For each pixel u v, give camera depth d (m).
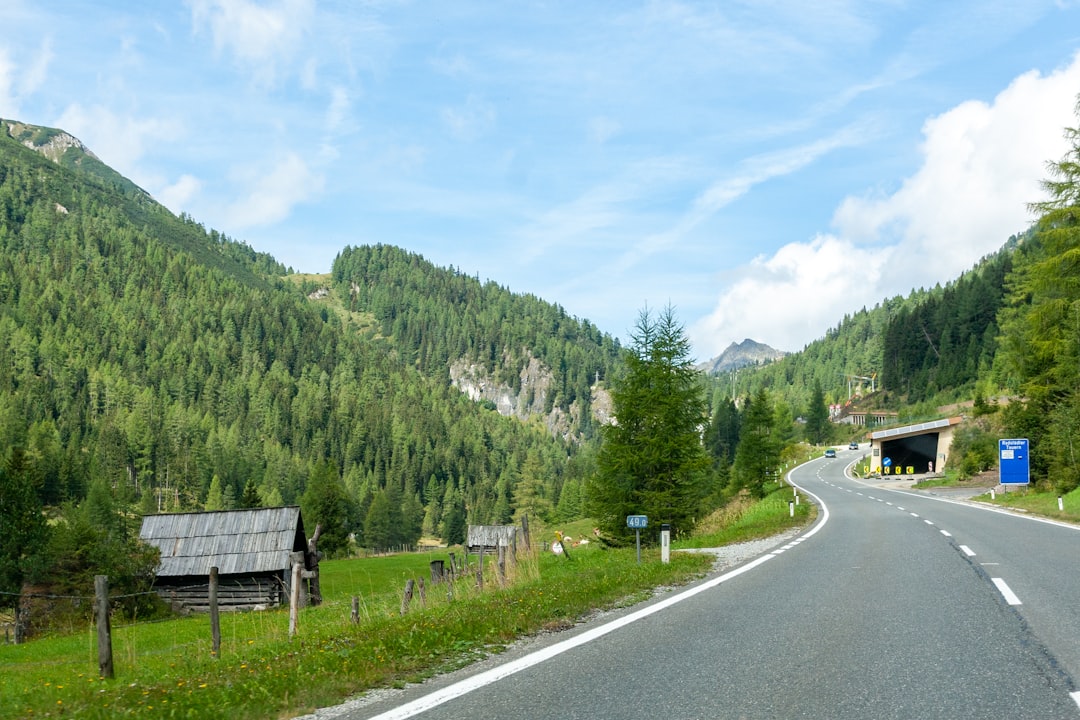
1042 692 6.00
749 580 14.15
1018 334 57.28
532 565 20.06
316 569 42.84
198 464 188.00
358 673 7.34
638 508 37.78
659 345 38.81
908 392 190.12
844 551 19.08
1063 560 14.96
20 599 35.53
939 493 61.47
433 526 197.25
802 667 7.05
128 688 8.27
